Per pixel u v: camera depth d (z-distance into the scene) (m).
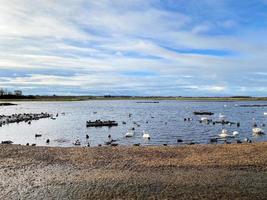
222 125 61.31
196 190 15.24
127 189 15.45
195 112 99.69
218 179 16.83
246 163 19.94
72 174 18.05
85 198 14.44
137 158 21.62
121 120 73.62
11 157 22.25
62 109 130.62
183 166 19.47
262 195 14.60
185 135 46.28
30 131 52.69
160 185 15.96
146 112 106.81
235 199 14.16
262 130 50.09
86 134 47.41
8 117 75.56
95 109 130.75
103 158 21.75
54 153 23.41
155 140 41.22
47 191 15.33
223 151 23.39
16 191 15.38
